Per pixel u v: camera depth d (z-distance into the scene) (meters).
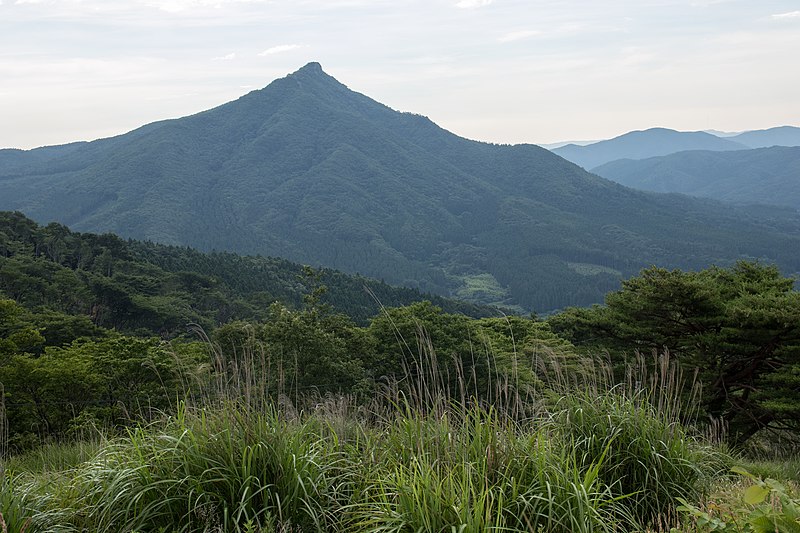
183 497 3.80
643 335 20.50
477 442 3.99
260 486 3.84
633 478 4.48
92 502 4.03
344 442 4.53
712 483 4.82
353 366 19.31
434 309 23.56
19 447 12.59
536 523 3.38
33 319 40.38
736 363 19.56
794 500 2.80
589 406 4.86
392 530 3.30
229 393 4.37
